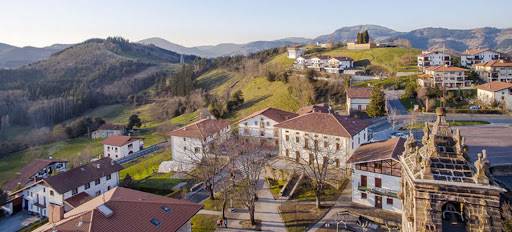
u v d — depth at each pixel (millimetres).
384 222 45969
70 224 33625
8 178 97188
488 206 11773
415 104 104688
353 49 187125
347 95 108312
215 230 47531
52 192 63531
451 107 98938
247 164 54562
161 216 36875
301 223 47562
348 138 64562
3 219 65500
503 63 122562
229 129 90500
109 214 34438
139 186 68750
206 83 193625
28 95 189625
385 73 139875
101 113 181375
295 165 68062
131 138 108188
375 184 50625
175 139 82312
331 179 60906
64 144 130000
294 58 180500
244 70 186250
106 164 72875
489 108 95438
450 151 12570
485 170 11922
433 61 143250
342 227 45750
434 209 12266
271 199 56281
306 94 125375
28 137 136750
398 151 49625
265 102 131875
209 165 60688
